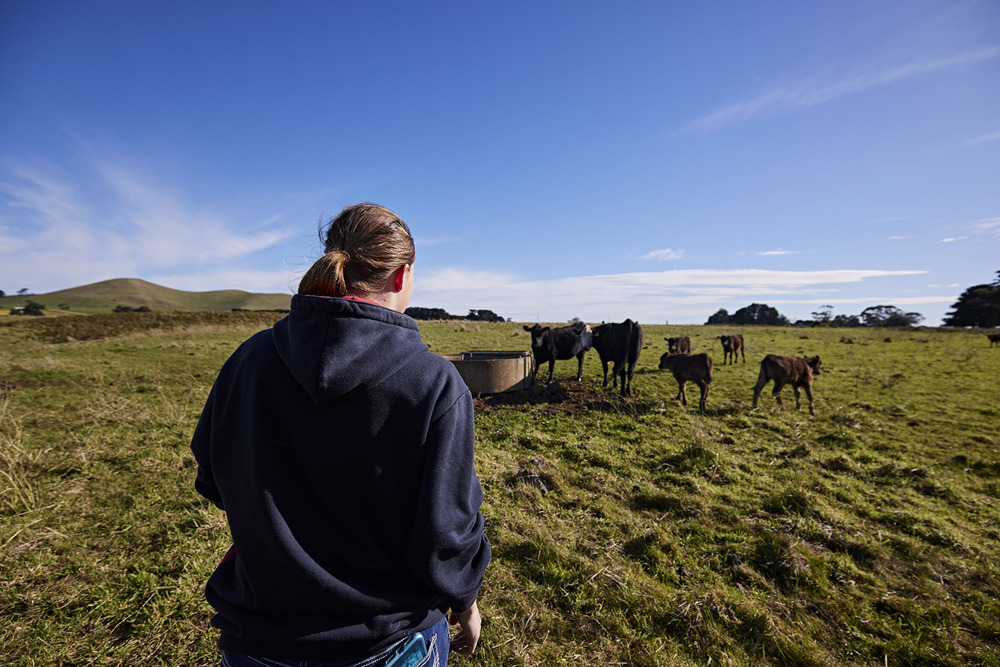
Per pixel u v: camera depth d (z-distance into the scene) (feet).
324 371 2.88
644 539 12.50
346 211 3.65
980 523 14.30
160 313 90.84
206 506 13.76
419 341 3.53
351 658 2.99
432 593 3.40
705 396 27.84
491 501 14.46
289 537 2.92
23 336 66.90
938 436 23.30
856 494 16.03
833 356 53.42
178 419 22.84
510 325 95.71
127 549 11.66
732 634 9.39
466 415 3.39
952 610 10.12
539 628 9.33
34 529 12.23
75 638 8.75
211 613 9.41
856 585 11.02
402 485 3.10
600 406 28.17
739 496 15.62
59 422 22.15
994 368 43.55
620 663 8.55
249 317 94.12
